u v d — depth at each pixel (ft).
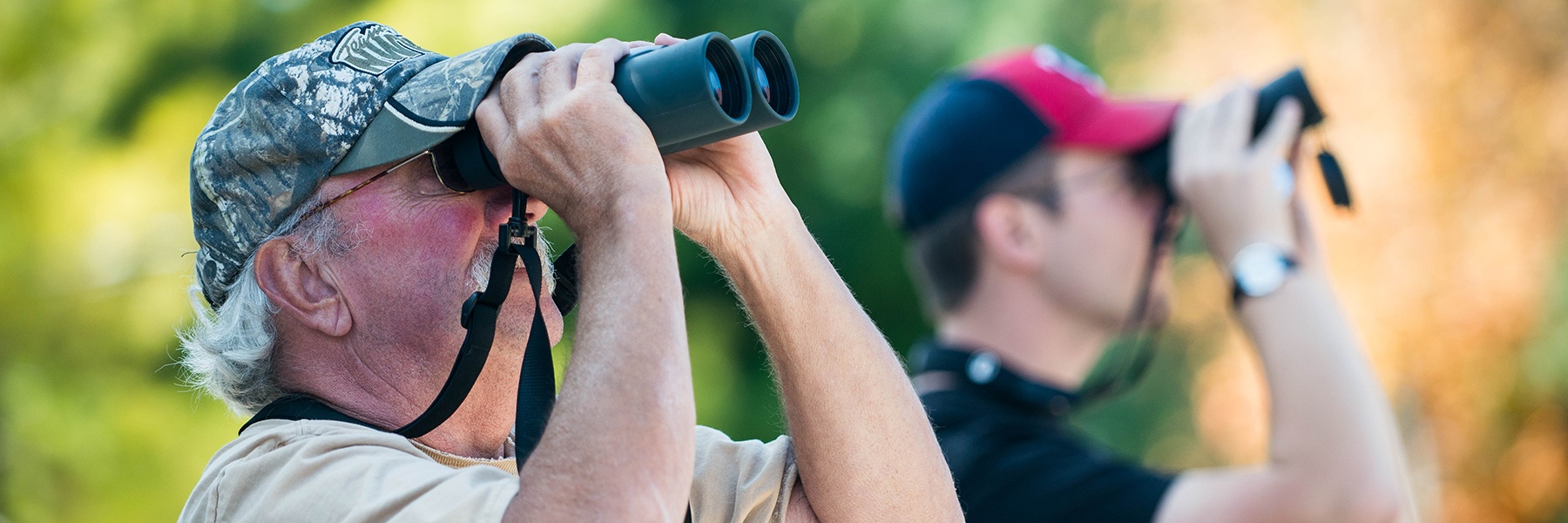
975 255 19.85
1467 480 44.37
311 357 11.84
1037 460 18.15
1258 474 17.78
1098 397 20.25
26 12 46.42
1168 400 58.75
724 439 13.05
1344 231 43.27
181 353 13.47
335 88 11.43
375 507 9.93
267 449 11.11
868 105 46.80
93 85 46.42
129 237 46.16
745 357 48.29
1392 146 43.62
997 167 19.75
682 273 46.83
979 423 18.71
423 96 11.22
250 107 11.55
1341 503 17.28
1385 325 42.93
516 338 11.90
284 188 11.53
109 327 46.34
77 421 46.11
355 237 11.59
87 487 46.29
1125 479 18.02
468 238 11.76
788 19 46.24
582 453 9.37
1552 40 43.65
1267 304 18.47
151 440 46.06
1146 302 19.94
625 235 9.99
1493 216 43.39
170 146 45.83
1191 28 48.29
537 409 10.16
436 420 10.94
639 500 9.29
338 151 11.39
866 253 47.78
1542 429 44.39
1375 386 18.13
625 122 10.30
